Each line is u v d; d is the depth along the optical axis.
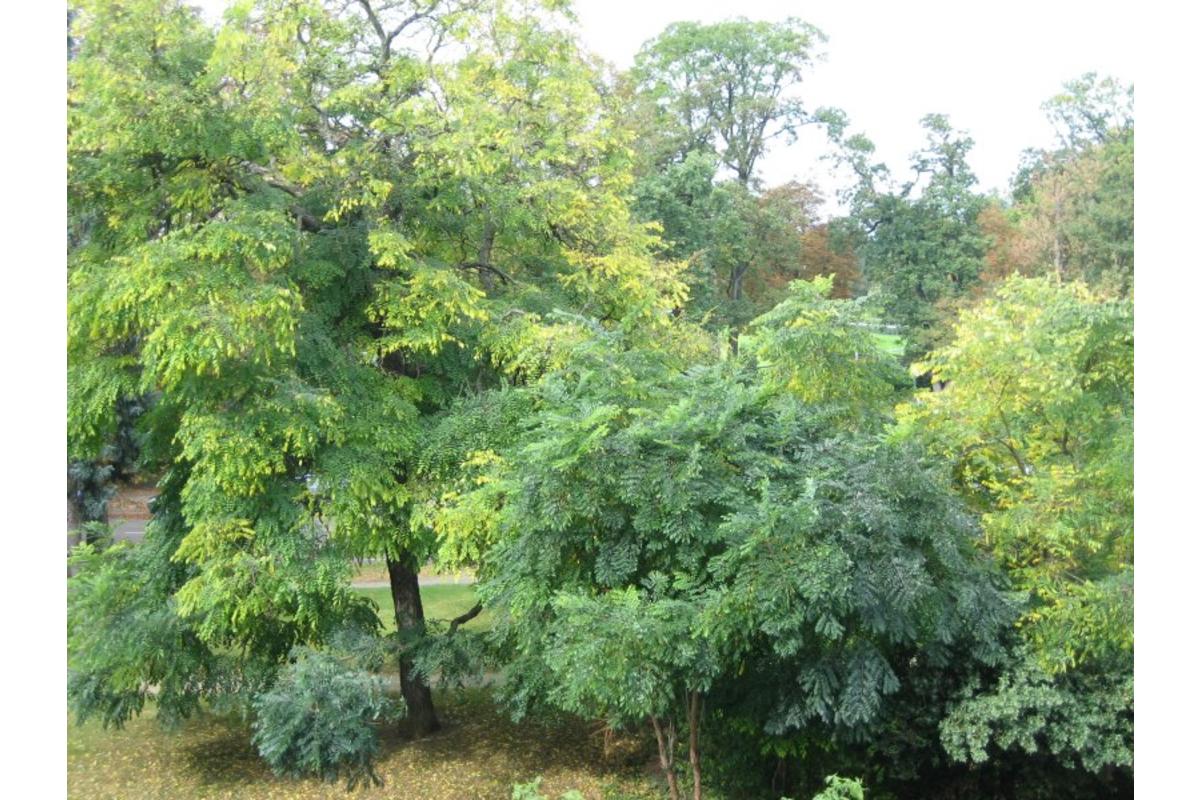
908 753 7.64
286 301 8.48
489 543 8.12
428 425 9.66
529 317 9.59
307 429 8.75
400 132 9.44
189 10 9.18
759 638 6.76
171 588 9.92
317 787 9.72
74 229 10.04
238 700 9.68
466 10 10.18
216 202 9.34
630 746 10.29
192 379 8.38
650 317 10.27
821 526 6.25
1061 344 7.57
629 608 6.11
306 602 8.96
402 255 8.88
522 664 8.77
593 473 6.52
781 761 8.41
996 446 8.24
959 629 6.77
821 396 8.10
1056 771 7.51
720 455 6.88
